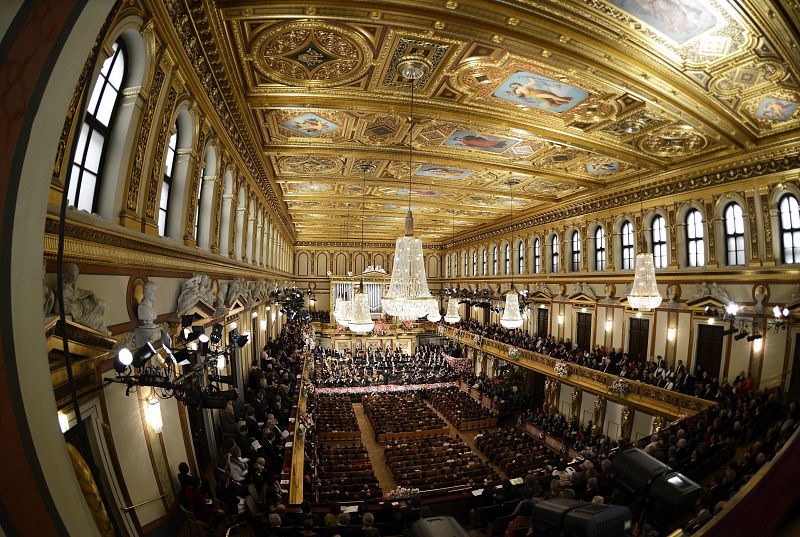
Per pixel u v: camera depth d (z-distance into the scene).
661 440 11.02
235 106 12.27
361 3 8.39
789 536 1.48
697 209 18.95
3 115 1.71
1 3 1.60
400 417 26.45
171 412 8.80
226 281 13.78
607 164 18.95
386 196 27.00
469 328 38.25
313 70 11.22
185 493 7.67
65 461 1.98
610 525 2.95
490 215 32.75
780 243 15.83
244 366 17.20
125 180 6.87
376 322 44.81
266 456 11.45
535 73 11.14
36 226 1.95
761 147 15.14
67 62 1.99
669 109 12.37
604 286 24.03
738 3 7.86
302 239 48.72
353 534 8.77
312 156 18.31
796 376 14.51
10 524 1.64
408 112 13.38
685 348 19.17
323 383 34.41
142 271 7.52
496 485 12.52
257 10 8.52
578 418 23.52
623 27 9.04
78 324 5.14
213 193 12.17
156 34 6.98
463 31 9.17
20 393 1.81
